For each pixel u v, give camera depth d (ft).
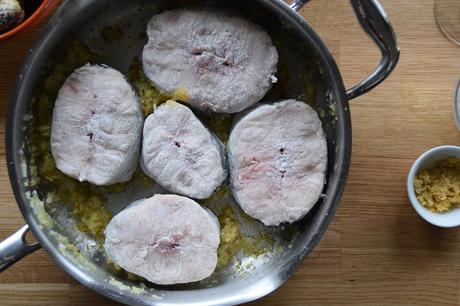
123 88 1.61
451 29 1.75
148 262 1.62
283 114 1.62
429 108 1.76
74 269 1.60
